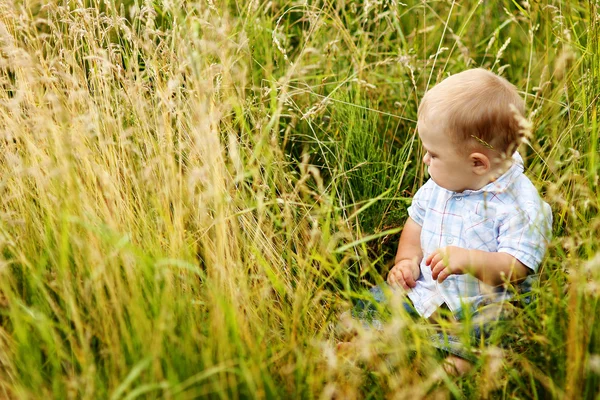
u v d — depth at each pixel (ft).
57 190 6.40
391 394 5.69
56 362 5.52
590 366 5.30
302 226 7.57
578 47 8.82
